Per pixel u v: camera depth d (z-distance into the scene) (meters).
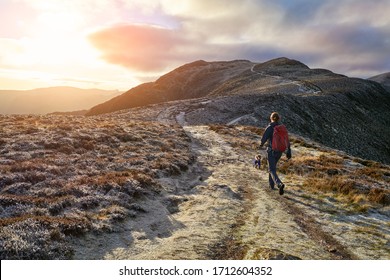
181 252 8.14
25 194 12.26
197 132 44.38
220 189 14.98
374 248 8.93
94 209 11.27
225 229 9.91
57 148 21.30
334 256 8.31
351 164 23.66
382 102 173.62
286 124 89.81
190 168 20.66
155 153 23.08
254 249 8.29
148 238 9.22
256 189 15.41
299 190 15.09
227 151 29.22
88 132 27.56
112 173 15.45
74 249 8.19
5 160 16.75
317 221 11.01
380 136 119.50
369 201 13.42
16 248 7.46
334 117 113.94
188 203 12.88
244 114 91.81
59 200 11.25
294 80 188.38
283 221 10.84
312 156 26.56
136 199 12.70
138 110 101.06
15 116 41.38
